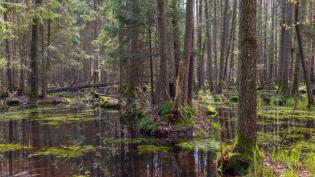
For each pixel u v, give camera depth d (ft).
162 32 51.78
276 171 25.48
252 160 26.61
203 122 51.11
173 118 46.21
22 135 44.78
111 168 29.32
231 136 42.50
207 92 106.22
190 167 29.48
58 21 109.19
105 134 45.42
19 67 83.92
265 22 143.64
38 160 32.19
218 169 27.91
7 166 30.14
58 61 120.26
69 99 92.27
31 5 65.92
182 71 47.37
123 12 69.51
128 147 37.58
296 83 84.33
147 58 71.61
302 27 82.48
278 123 50.29
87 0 159.22
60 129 49.32
